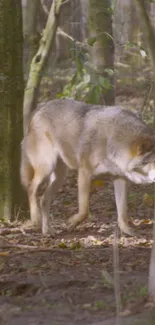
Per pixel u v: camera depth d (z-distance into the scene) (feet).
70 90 49.65
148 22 25.31
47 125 40.98
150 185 53.78
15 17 42.24
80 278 28.96
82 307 25.63
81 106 40.11
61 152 40.70
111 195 51.83
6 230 40.42
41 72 52.54
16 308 25.80
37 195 42.24
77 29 101.55
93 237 37.96
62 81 84.64
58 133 40.37
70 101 40.70
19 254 34.19
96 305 25.61
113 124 38.01
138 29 103.40
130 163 37.42
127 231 39.27
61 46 99.86
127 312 24.64
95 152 38.42
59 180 41.91
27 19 58.70
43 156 41.45
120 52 105.91
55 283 28.37
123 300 25.91
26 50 67.21
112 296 26.55
